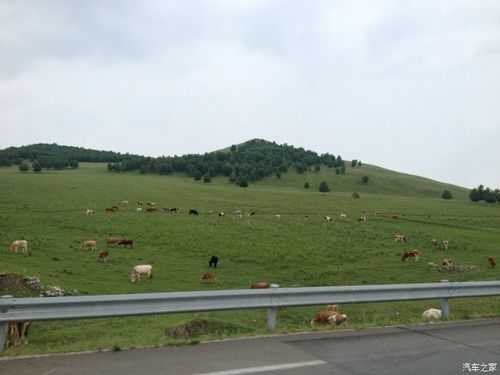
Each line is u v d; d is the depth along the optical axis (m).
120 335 11.62
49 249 34.47
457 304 17.62
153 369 6.97
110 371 6.85
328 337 9.19
